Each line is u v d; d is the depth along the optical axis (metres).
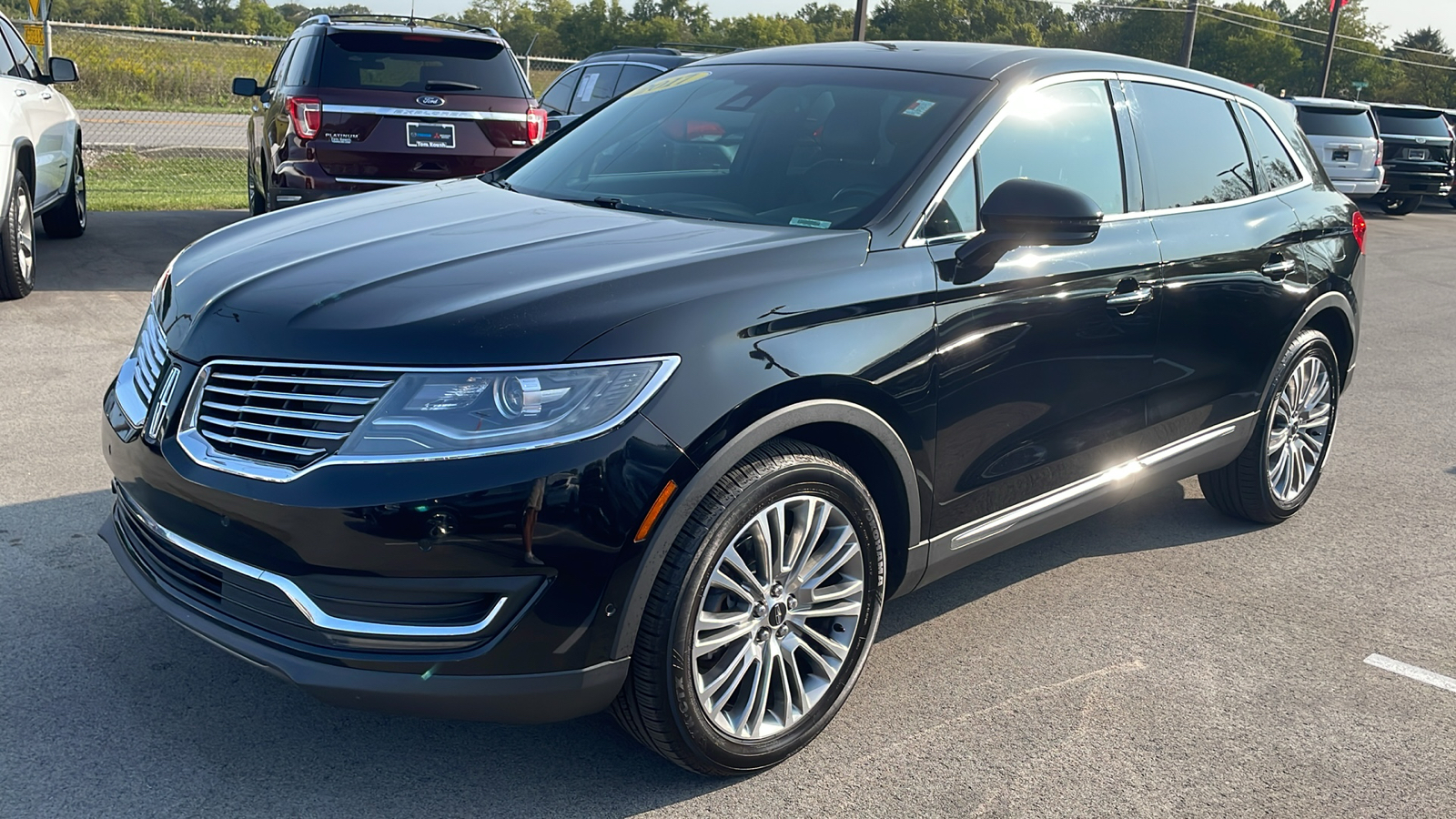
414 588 2.40
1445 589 4.29
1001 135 3.44
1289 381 4.66
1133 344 3.71
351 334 2.46
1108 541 4.63
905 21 96.75
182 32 15.71
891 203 3.13
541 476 2.38
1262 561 4.48
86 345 6.32
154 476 2.65
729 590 2.70
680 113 3.94
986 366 3.19
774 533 2.78
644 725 2.66
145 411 2.75
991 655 3.57
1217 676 3.51
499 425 2.39
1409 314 10.32
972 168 3.32
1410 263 14.11
